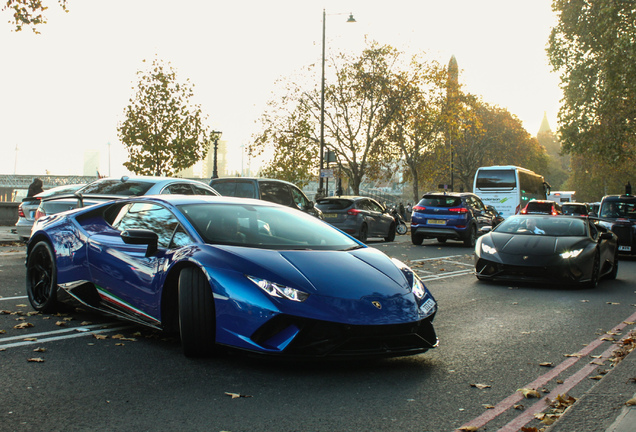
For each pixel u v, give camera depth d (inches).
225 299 157.6
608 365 186.2
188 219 185.2
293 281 156.7
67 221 223.9
